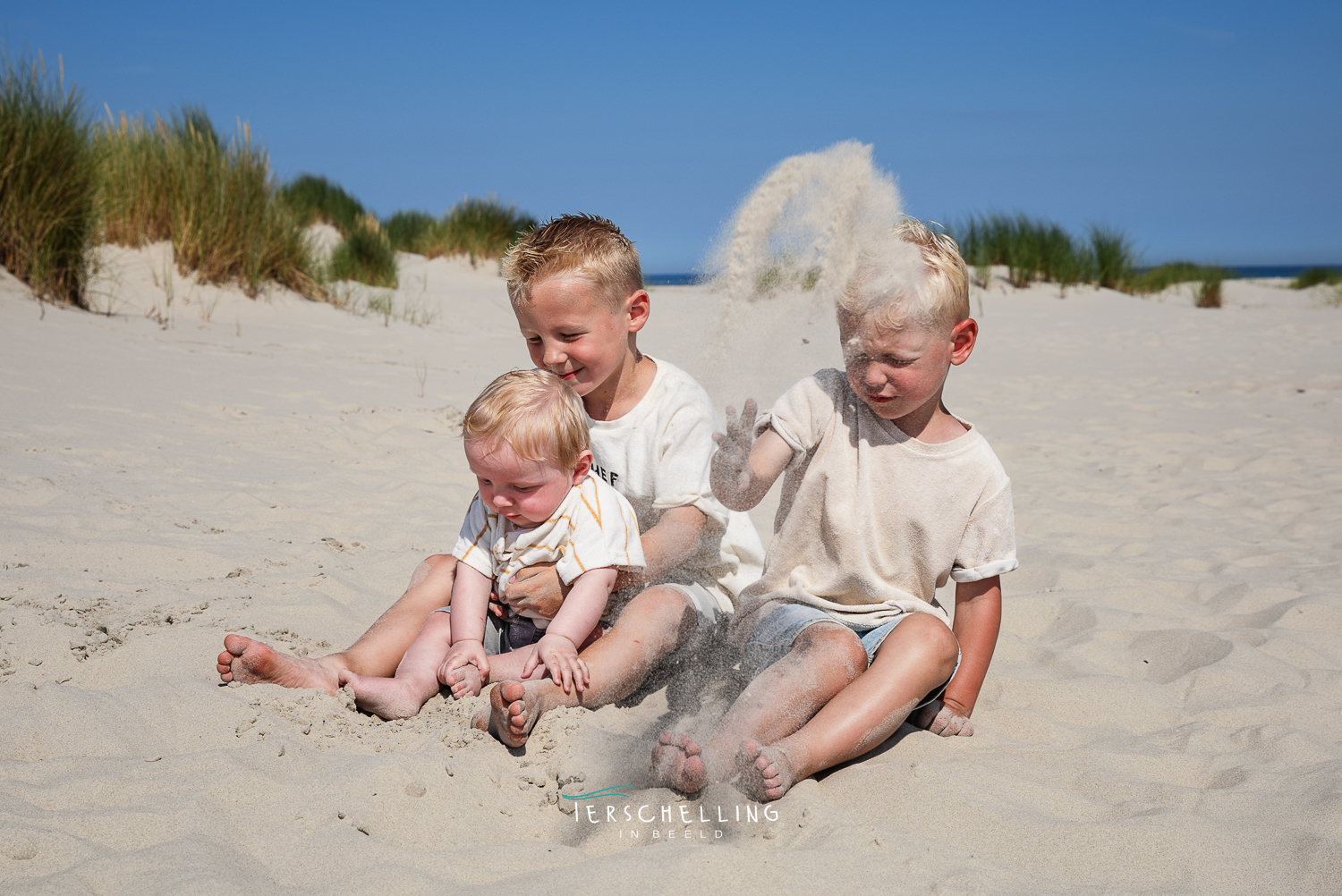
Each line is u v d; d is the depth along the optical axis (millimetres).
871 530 1990
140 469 3541
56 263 6590
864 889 1354
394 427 4727
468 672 1918
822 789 1721
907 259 1829
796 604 2023
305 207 12742
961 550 2000
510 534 2027
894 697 1762
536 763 1702
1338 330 11680
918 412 2014
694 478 2133
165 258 7926
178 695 1791
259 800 1489
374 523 3258
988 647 2004
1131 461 5000
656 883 1334
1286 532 3686
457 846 1465
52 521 2832
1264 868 1474
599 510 2010
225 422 4445
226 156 8578
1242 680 2256
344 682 1938
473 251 15977
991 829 1575
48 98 6609
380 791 1537
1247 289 18891
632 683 1962
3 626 2068
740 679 2104
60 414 4102
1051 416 6402
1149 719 2113
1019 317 13180
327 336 7766
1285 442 5449
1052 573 3115
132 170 8344
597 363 2064
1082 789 1750
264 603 2395
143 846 1363
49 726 1654
